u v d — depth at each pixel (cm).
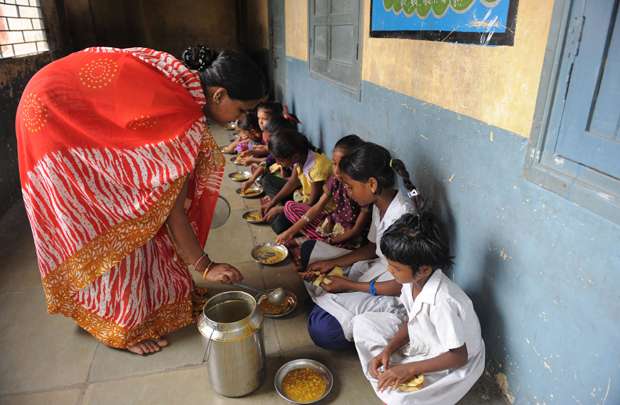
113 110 153
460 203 169
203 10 849
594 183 107
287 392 163
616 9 97
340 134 332
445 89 172
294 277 240
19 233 305
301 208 267
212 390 167
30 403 163
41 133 154
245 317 171
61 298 182
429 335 146
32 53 459
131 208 164
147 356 185
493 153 146
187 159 160
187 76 159
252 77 161
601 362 112
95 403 163
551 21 115
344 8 300
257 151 405
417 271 139
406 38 203
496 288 153
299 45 455
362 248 209
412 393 138
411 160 209
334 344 181
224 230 300
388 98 231
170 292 195
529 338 139
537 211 129
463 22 156
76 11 747
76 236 166
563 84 113
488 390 162
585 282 114
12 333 200
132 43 844
